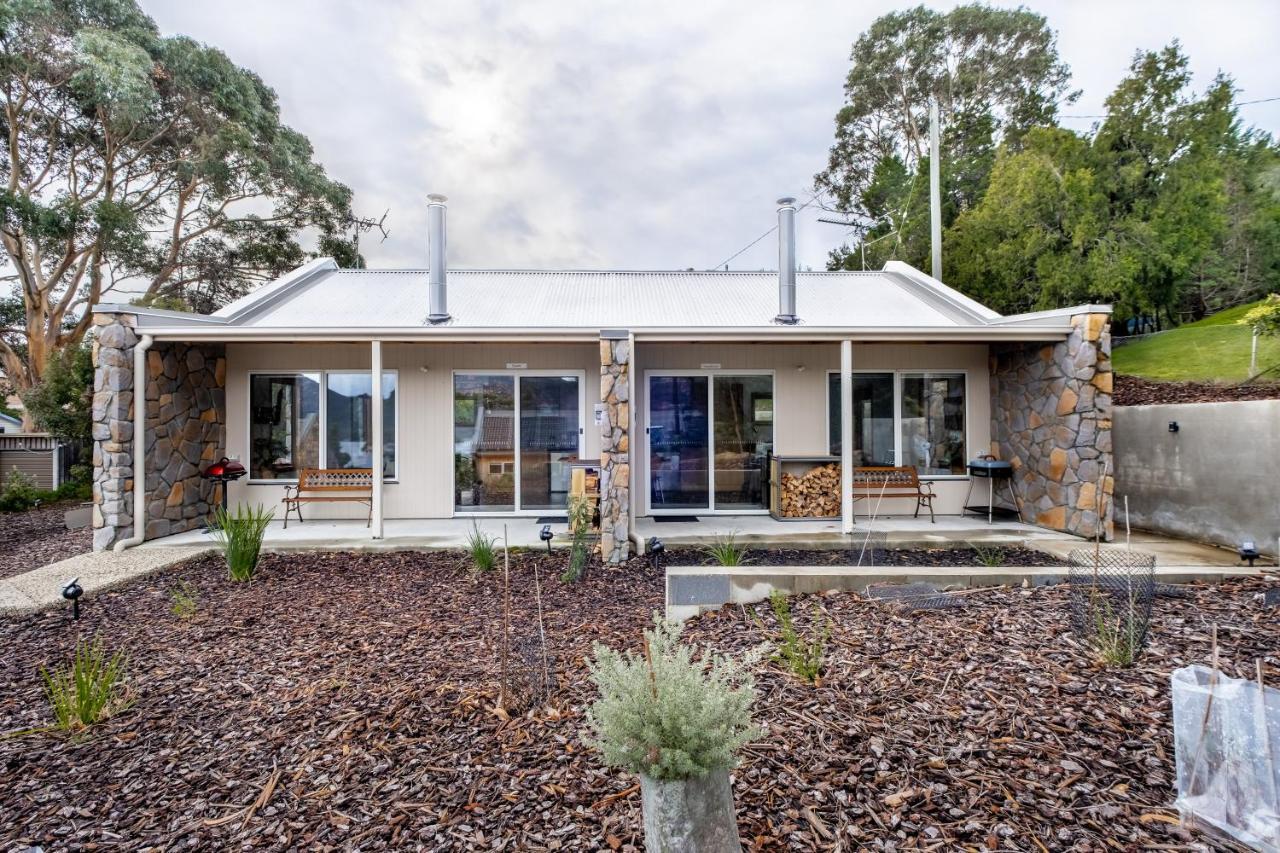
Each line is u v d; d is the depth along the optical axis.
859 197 23.81
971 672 2.92
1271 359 9.12
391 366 8.34
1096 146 12.38
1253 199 12.03
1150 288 11.48
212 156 17.16
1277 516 5.52
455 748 2.65
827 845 1.91
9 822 2.27
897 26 22.38
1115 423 7.49
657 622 2.46
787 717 2.67
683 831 1.71
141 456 6.73
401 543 6.64
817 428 8.53
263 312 8.42
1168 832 1.87
